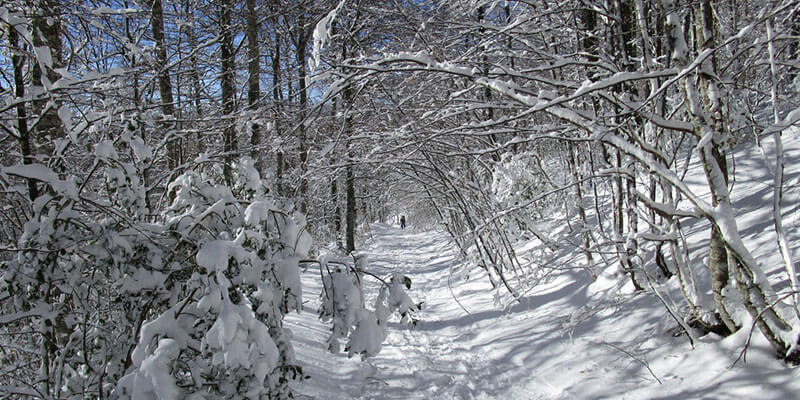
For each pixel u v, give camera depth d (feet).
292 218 10.05
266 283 8.95
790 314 9.05
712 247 10.57
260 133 20.81
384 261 46.06
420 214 79.20
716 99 9.62
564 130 13.64
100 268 9.01
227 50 23.34
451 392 13.10
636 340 12.51
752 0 14.47
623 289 15.28
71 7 12.20
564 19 17.57
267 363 7.41
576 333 14.48
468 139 24.21
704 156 9.50
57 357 9.58
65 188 8.55
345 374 14.46
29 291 8.73
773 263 11.59
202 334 8.29
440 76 16.02
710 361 10.25
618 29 13.43
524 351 15.03
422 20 18.95
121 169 9.46
